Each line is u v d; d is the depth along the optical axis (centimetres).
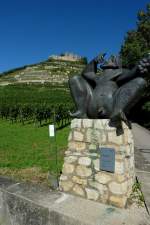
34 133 1684
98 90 530
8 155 996
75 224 447
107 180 501
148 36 3003
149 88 2369
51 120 2416
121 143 492
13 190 570
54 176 635
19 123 2416
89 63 554
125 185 501
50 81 9744
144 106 2655
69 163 554
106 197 502
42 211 493
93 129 520
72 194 546
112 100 512
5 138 1448
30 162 877
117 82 529
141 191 546
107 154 501
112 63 536
